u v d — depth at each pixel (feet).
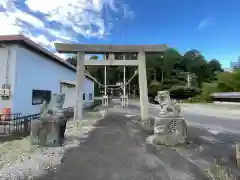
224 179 12.96
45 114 20.92
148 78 196.24
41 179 12.69
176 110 22.31
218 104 102.01
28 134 25.29
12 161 15.81
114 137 25.00
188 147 20.66
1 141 21.77
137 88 189.06
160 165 15.37
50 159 16.48
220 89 121.08
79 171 14.06
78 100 35.78
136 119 42.75
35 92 36.35
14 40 29.32
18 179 12.64
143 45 37.50
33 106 35.60
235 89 113.50
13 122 29.22
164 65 197.16
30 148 19.35
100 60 37.19
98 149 19.61
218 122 40.88
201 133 28.68
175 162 16.08
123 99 84.02
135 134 27.02
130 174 13.61
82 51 36.63
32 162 15.69
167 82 170.30
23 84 32.17
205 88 131.75
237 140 24.22
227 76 120.88
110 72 171.12
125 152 18.67
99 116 48.21
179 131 21.58
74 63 142.92
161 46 37.58
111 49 36.94
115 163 15.71
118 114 52.90
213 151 19.24
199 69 210.59
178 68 211.82
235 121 42.52
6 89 29.40
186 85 154.30
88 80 88.79
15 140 22.25
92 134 26.68
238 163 15.39
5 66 30.01
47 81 41.65
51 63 43.62
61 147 20.10
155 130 22.12
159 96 23.03
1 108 29.66
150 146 20.88
